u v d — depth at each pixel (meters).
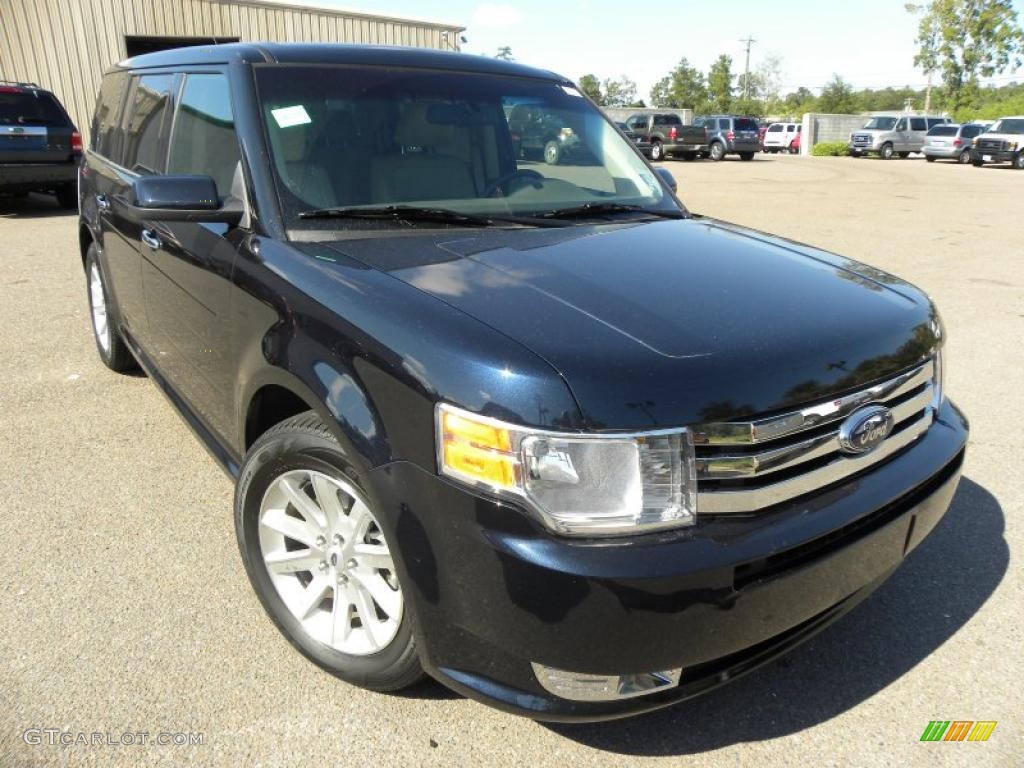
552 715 1.91
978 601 2.94
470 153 3.18
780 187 19.23
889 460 2.27
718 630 1.87
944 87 55.25
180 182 2.66
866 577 2.19
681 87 83.31
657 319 2.09
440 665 2.01
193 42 18.33
